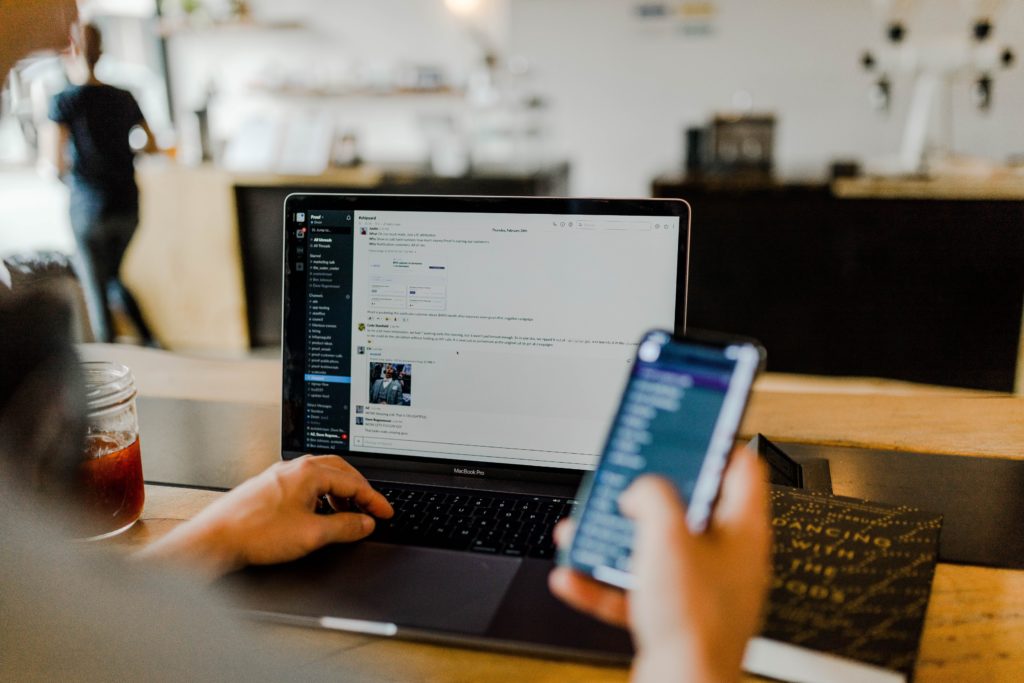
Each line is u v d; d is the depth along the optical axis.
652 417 0.55
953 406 1.13
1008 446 0.98
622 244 0.85
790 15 4.96
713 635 0.39
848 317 3.33
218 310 4.07
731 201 3.32
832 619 0.57
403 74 5.46
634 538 0.51
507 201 0.87
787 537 0.67
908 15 4.71
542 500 0.83
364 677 0.58
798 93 5.07
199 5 5.40
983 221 3.06
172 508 0.86
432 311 0.89
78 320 0.66
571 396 0.86
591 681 0.57
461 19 5.42
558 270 0.86
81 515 0.71
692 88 5.23
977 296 3.14
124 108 3.46
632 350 0.85
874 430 1.04
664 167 5.40
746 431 1.04
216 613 0.49
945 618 0.64
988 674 0.58
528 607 0.65
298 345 0.92
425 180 3.80
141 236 4.00
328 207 0.90
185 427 1.08
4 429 0.58
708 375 0.54
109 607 0.43
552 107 5.46
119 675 0.42
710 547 0.42
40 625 0.41
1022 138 4.68
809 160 5.15
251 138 4.21
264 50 5.67
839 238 3.25
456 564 0.71
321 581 0.68
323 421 0.92
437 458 0.89
